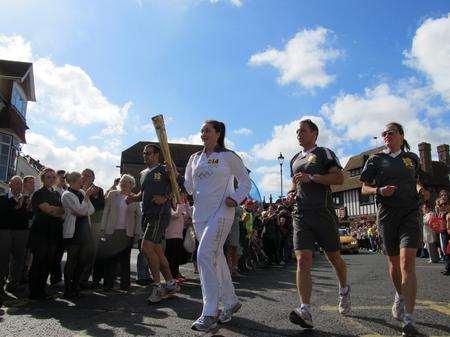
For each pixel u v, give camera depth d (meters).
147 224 5.85
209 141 4.53
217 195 4.34
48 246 6.13
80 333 4.09
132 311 5.13
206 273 4.08
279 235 13.31
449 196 11.49
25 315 4.95
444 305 5.38
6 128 24.70
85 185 7.29
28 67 25.80
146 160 6.26
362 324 4.33
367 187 4.70
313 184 4.48
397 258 4.50
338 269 4.72
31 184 7.82
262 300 5.91
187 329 4.20
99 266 7.40
